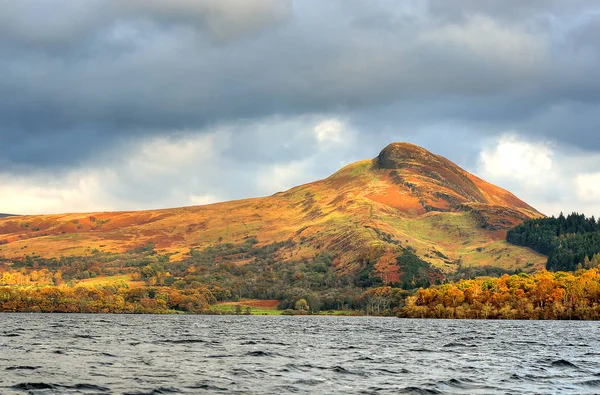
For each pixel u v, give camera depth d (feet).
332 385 204.03
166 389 191.21
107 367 243.81
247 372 232.53
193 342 394.52
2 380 203.21
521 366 264.93
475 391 196.54
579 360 292.20
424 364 271.08
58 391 184.55
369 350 345.10
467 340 437.58
